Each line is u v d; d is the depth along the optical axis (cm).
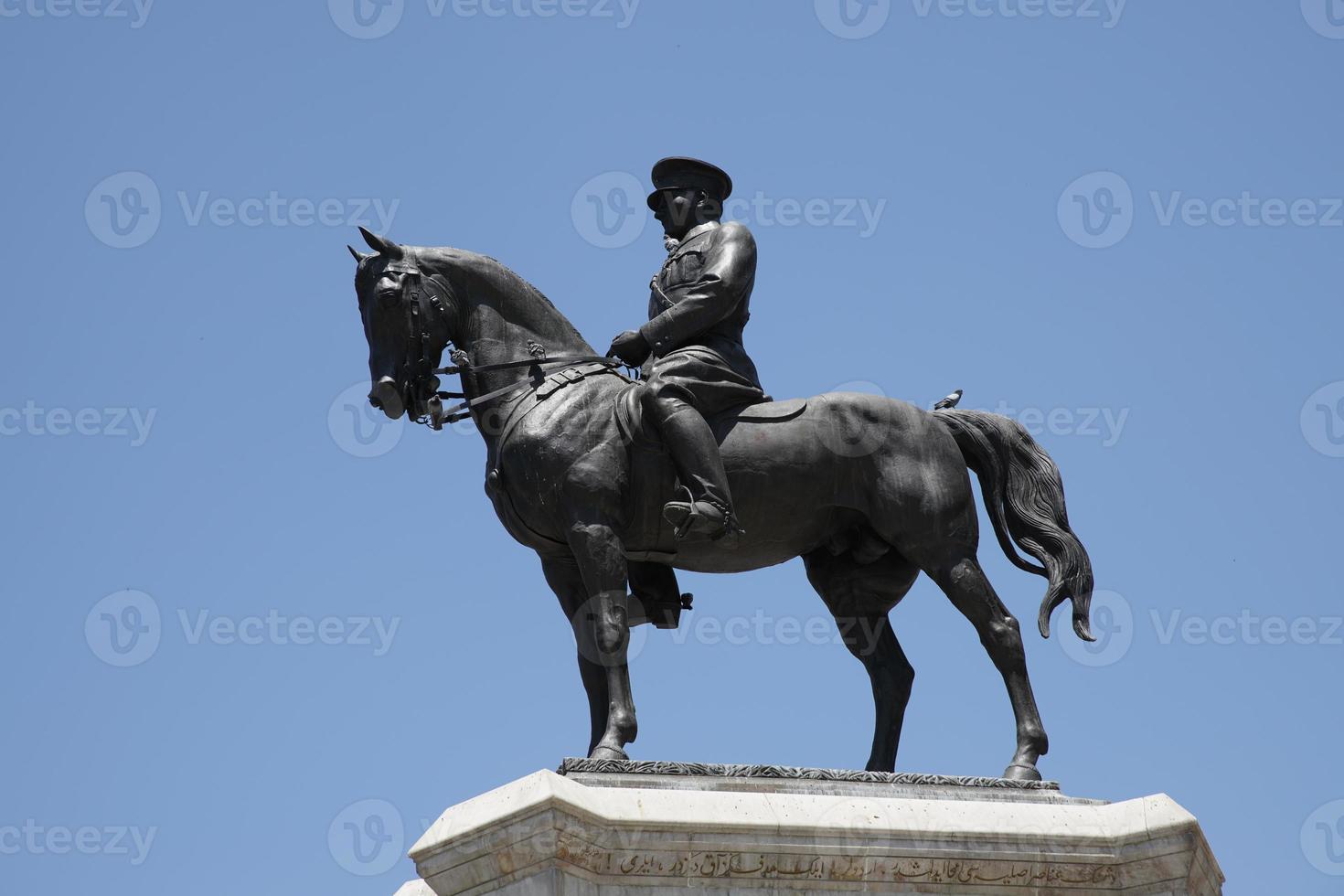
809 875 1000
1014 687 1107
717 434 1113
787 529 1125
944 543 1123
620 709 1057
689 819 983
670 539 1106
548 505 1092
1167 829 1023
